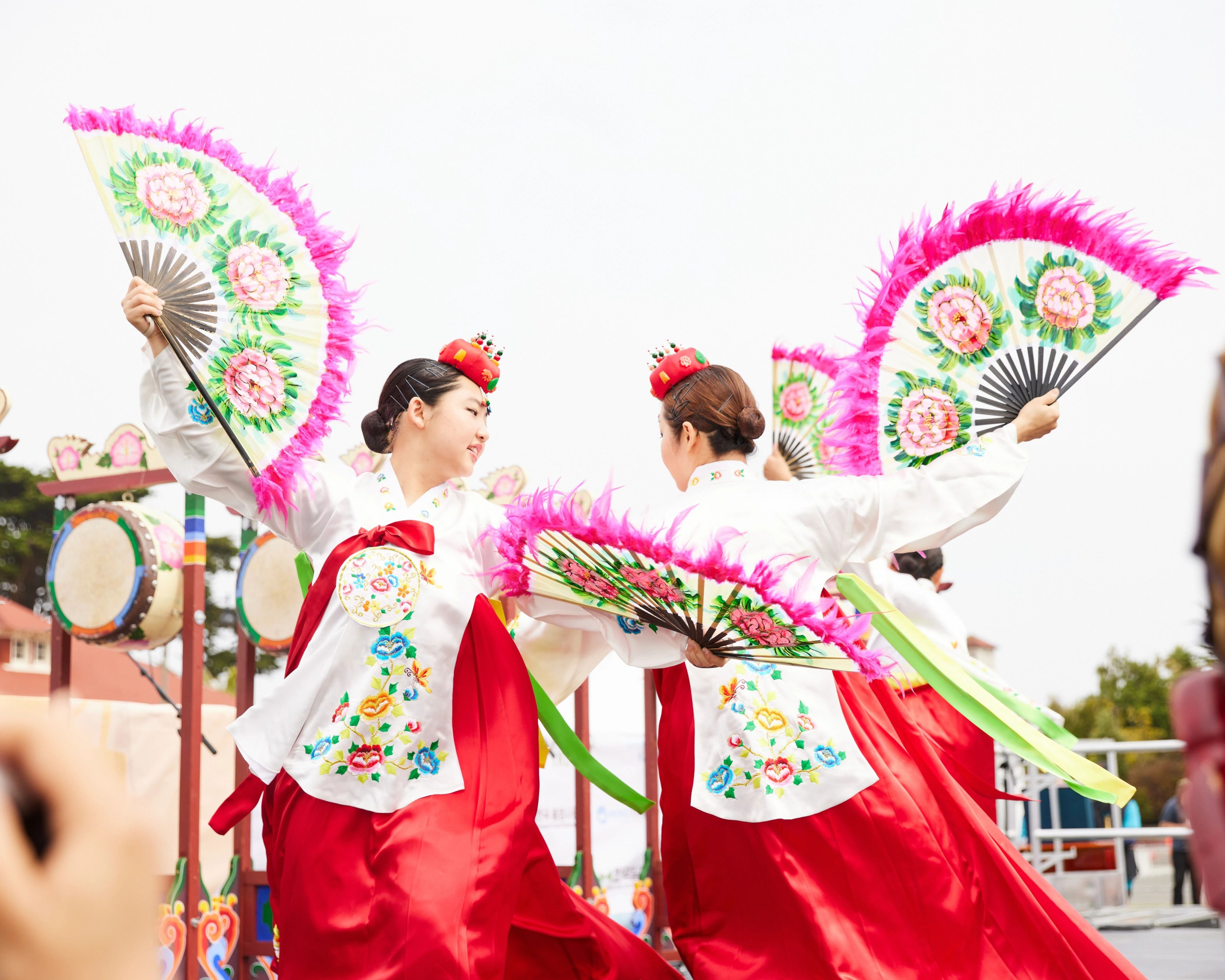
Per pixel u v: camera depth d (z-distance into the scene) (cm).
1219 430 56
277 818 250
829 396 409
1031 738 284
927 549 276
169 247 251
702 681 269
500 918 237
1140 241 268
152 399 254
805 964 252
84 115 245
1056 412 275
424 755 245
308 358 261
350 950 231
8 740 44
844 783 258
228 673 1866
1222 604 57
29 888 43
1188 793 64
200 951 406
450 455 265
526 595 272
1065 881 696
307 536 262
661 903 553
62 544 449
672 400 291
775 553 267
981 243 278
